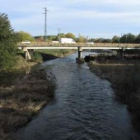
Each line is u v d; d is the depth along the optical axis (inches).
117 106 1291.8
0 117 1023.6
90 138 901.2
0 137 872.9
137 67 2438.5
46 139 896.3
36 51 4458.7
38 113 1171.3
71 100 1398.9
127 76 1931.6
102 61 3380.9
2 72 2468.0
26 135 930.1
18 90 1471.5
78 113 1175.6
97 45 3895.2
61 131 964.0
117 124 1038.4
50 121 1071.0
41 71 2335.1
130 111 1209.4
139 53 4163.4
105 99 1425.9
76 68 2851.9
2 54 2536.9
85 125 1024.2
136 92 1380.4
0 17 2659.9
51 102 1355.8
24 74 2279.8
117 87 1688.0
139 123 1053.2
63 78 2112.5
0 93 1391.5
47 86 1587.1
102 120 1083.9
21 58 3316.9
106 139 894.4
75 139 893.8
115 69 2551.7
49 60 4052.7
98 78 2135.8
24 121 1040.8
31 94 1381.6
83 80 2026.3
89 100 1402.6
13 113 1096.2
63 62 3656.5
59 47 3752.5
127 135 932.0
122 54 3838.6
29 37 6496.1
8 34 2645.2
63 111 1204.5
